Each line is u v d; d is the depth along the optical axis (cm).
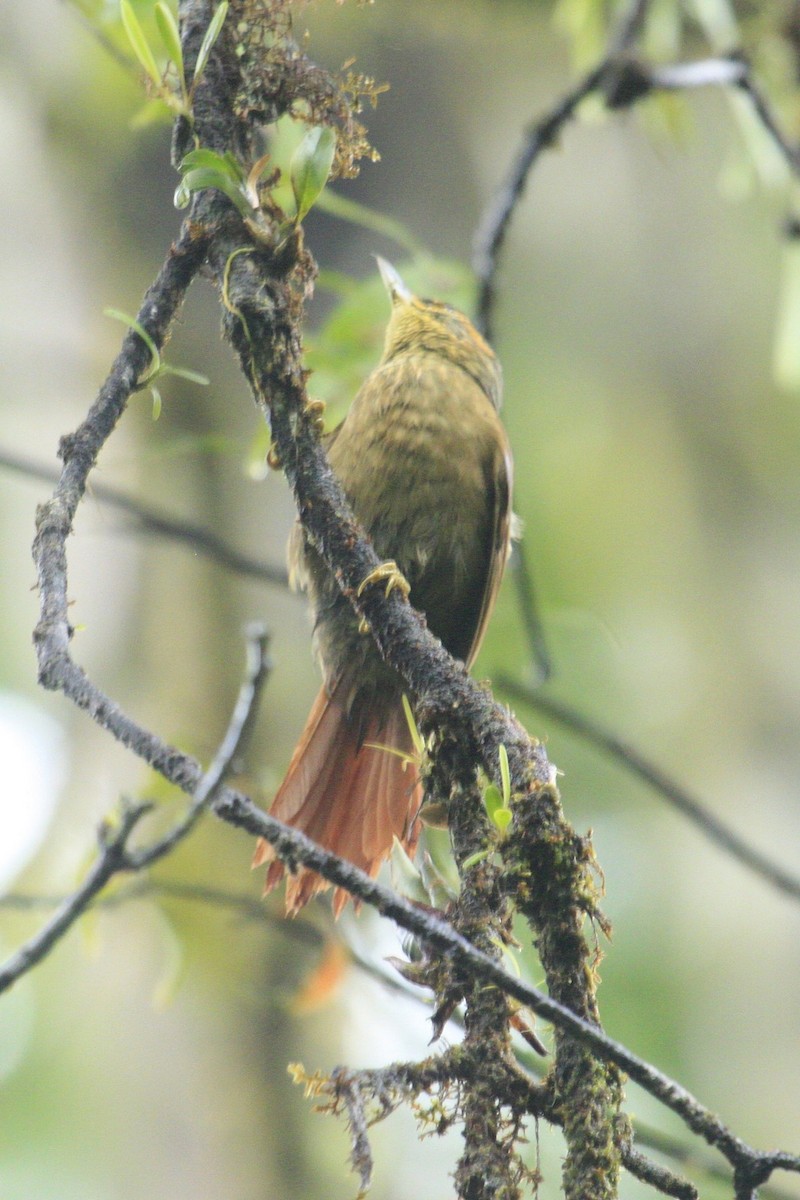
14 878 1062
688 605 1367
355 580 420
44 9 1151
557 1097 346
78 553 1135
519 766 379
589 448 1430
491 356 763
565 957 359
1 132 1167
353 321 770
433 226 1388
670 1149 608
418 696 412
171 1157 1040
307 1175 1028
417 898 399
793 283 895
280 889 730
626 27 778
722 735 1297
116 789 841
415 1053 704
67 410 1132
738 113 883
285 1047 1016
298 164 412
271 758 1110
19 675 1384
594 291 1470
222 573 1139
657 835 1248
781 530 1384
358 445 677
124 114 1170
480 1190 336
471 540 683
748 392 1423
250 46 433
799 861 1212
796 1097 1112
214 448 711
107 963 1039
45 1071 1159
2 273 1146
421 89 1393
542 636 752
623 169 1472
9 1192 1120
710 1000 1177
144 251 1182
